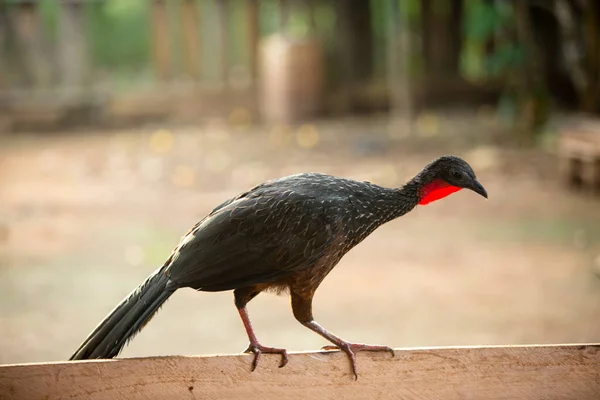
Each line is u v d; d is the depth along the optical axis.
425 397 4.54
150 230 13.90
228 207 4.93
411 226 14.16
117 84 25.91
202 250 4.80
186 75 25.38
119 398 4.29
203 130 23.12
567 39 21.36
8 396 4.21
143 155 19.89
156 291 4.74
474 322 9.77
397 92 24.03
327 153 19.70
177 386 4.33
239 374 4.42
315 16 26.31
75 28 24.27
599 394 4.50
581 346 4.50
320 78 24.22
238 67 27.22
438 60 25.25
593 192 15.80
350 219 5.06
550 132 20.84
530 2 22.73
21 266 12.11
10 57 24.09
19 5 23.86
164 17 24.41
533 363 4.50
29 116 23.39
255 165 18.59
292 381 4.48
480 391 4.52
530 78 21.39
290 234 4.86
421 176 5.29
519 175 17.31
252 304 10.80
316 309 10.38
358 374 4.52
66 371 4.25
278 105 23.91
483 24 23.08
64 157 19.97
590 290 10.80
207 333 9.70
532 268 11.74
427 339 9.26
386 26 25.22
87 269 11.95
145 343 9.38
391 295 10.83
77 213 15.02
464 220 14.41
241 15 27.33
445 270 11.80
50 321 9.98
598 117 20.94
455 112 24.59
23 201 15.82
